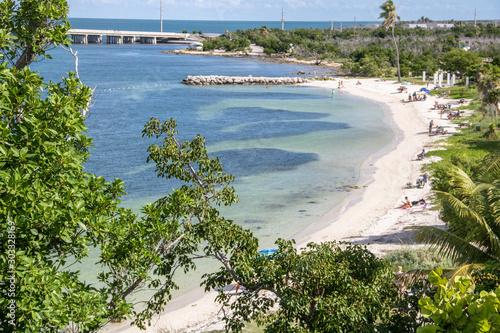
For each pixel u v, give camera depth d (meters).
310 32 196.50
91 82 103.94
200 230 11.43
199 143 12.71
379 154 46.69
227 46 194.38
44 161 8.55
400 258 22.45
